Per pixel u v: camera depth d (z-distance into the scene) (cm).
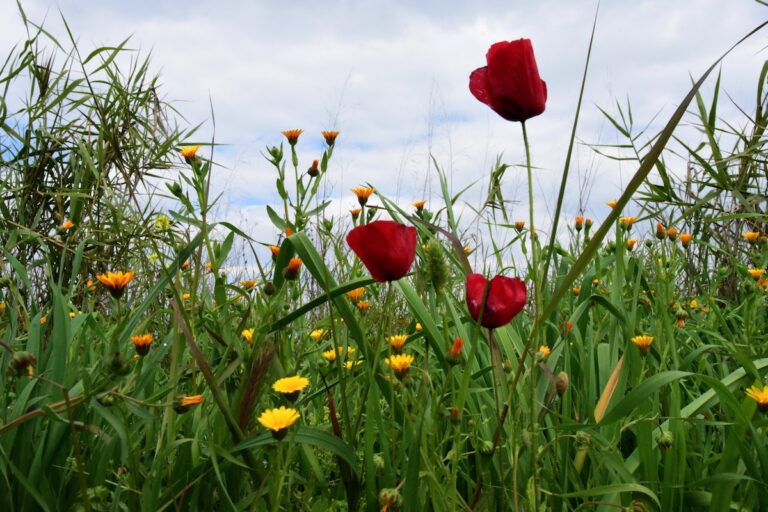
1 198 157
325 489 62
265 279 68
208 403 67
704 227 156
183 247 71
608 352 85
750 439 70
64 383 62
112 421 49
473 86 48
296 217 86
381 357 75
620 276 86
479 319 50
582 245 123
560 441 71
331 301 59
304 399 67
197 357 54
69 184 175
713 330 113
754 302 104
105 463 59
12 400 72
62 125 176
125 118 169
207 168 72
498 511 62
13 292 82
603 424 57
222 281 74
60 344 63
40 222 173
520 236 79
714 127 139
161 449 63
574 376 92
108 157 155
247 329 79
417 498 56
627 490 57
